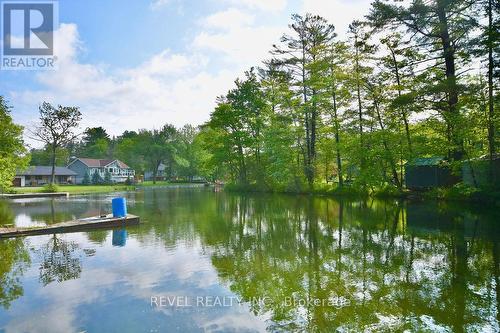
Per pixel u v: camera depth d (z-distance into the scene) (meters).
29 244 11.18
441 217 15.23
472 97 18.62
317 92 30.86
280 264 8.62
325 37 31.31
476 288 6.70
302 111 31.09
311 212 18.70
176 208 22.05
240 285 7.14
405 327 5.17
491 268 7.93
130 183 66.69
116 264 8.73
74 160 76.50
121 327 5.30
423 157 25.59
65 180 70.81
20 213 20.03
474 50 18.22
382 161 25.95
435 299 6.20
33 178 64.62
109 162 79.75
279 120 33.41
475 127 18.83
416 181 26.69
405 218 15.32
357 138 26.44
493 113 17.78
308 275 7.74
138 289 6.93
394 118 24.25
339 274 7.75
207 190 47.88
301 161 34.75
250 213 18.86
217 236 12.32
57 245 11.00
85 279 7.57
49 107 49.53
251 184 39.84
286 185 34.38
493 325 5.17
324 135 33.31
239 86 38.91
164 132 82.06
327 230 13.16
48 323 5.46
